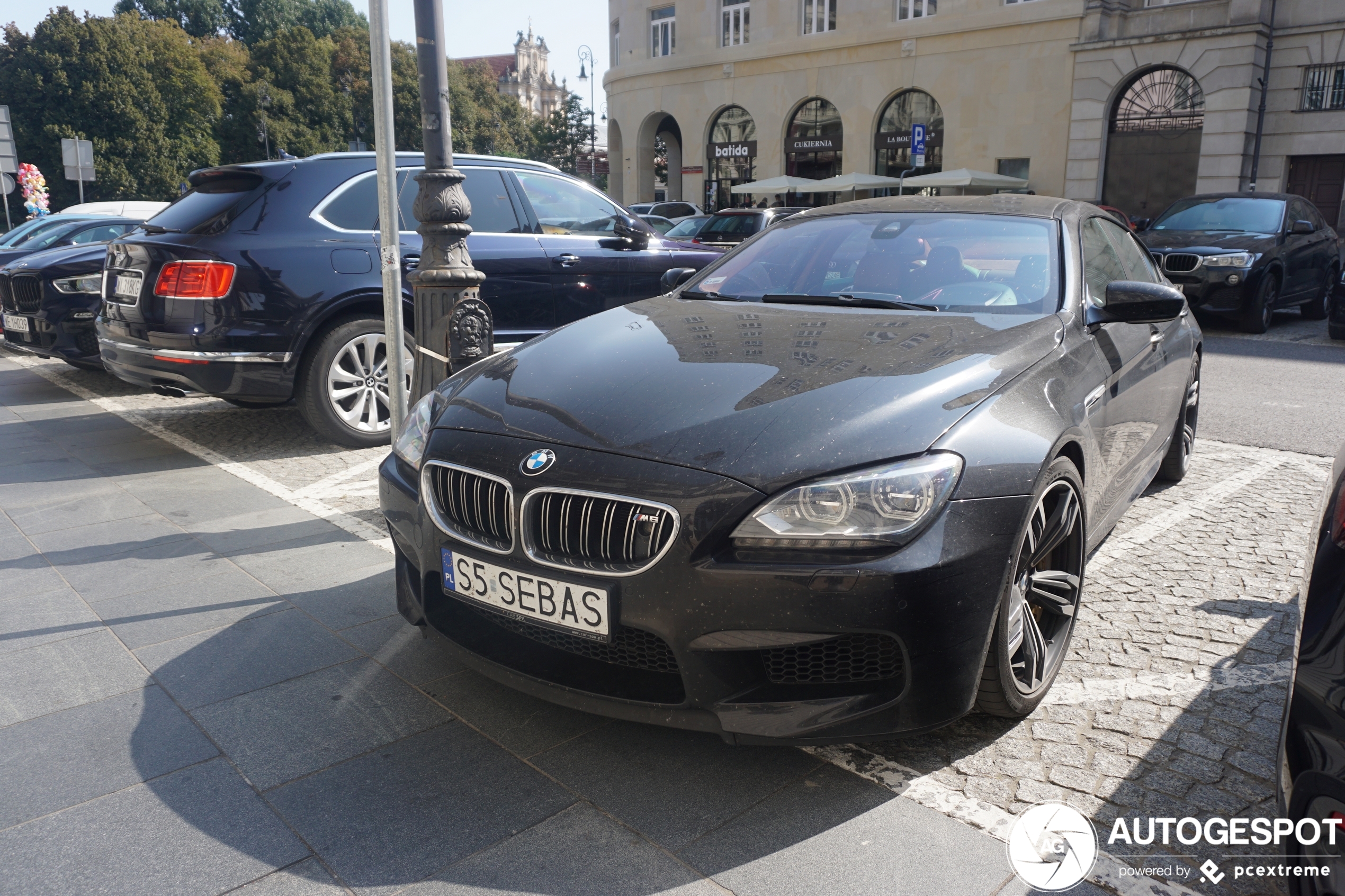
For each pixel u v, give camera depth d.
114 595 3.39
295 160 5.50
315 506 4.46
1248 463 5.23
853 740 2.06
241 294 5.11
